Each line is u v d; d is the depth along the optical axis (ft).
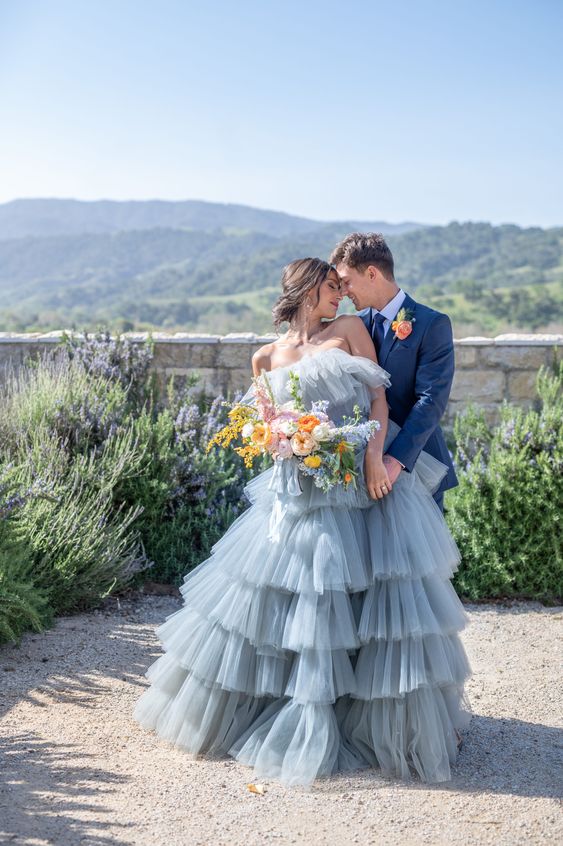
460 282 367.04
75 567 16.38
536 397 26.30
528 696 13.11
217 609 10.72
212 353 26.81
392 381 11.23
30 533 16.25
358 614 10.48
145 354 25.71
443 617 10.44
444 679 10.18
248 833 8.89
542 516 18.17
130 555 17.79
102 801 9.45
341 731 10.65
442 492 12.13
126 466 19.33
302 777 9.94
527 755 11.00
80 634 15.24
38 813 9.10
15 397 21.57
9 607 14.23
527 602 18.19
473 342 26.35
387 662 10.16
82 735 11.20
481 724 12.06
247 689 10.61
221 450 20.95
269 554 10.47
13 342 27.07
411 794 9.82
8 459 18.61
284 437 10.42
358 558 10.36
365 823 9.13
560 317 322.14
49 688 12.76
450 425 26.68
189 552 19.07
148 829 8.89
